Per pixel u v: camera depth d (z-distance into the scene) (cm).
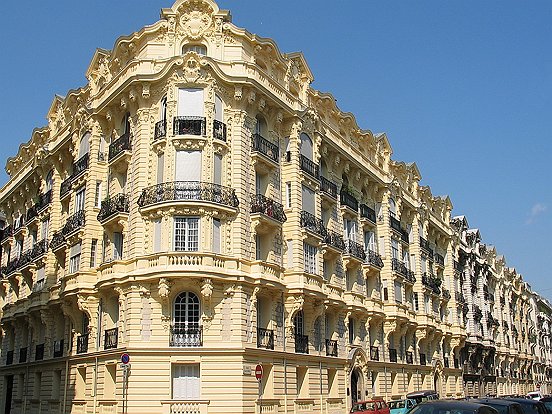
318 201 4312
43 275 4575
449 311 6969
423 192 6781
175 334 3306
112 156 3916
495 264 9681
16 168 5831
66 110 4816
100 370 3547
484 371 8125
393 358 5219
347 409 4291
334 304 4244
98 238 3888
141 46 3919
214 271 3303
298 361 3819
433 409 1666
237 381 3253
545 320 13275
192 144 3522
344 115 5022
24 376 4675
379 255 5184
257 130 3938
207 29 3875
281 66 4231
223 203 3472
